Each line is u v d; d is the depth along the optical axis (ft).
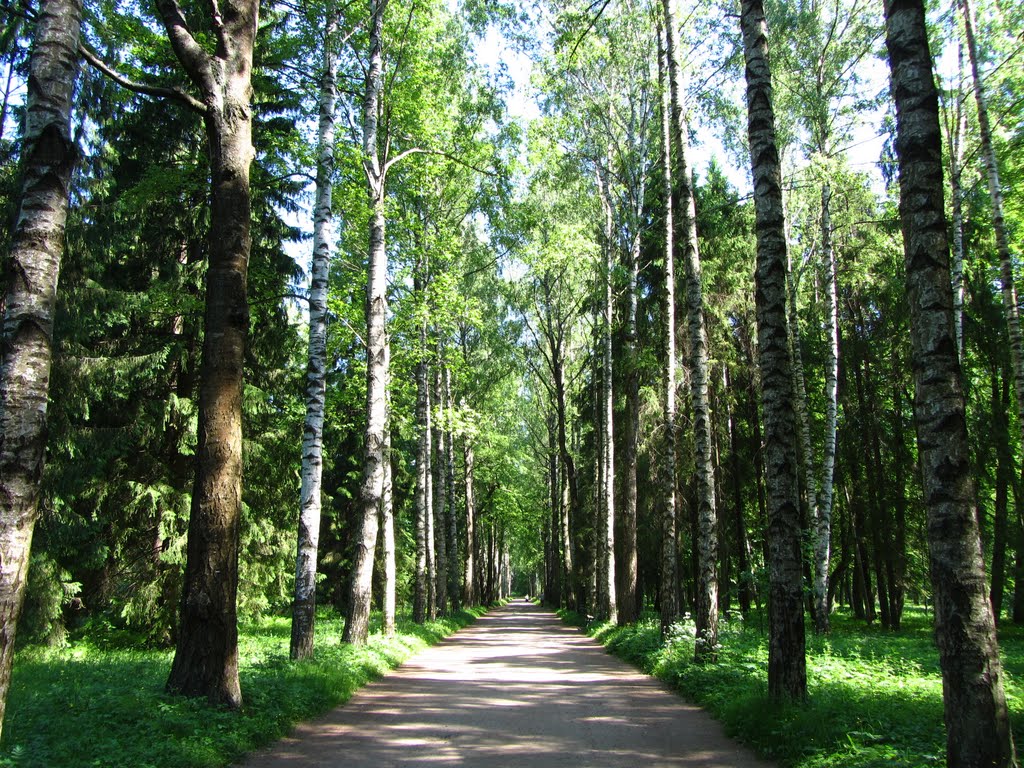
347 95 53.52
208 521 25.85
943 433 16.22
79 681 29.43
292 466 61.62
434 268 62.85
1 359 15.33
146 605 47.93
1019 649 50.19
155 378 50.70
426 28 50.08
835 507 95.66
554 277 92.32
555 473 143.23
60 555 47.06
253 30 29.04
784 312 28.40
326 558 96.07
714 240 67.51
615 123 67.82
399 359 60.70
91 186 45.85
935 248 16.70
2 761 16.46
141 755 18.21
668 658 41.11
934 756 17.42
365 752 21.91
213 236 27.55
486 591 197.98
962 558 15.76
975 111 54.44
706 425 40.83
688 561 100.68
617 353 82.23
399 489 103.50
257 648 49.67
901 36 17.49
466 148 52.49
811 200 64.23
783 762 20.31
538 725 26.30
